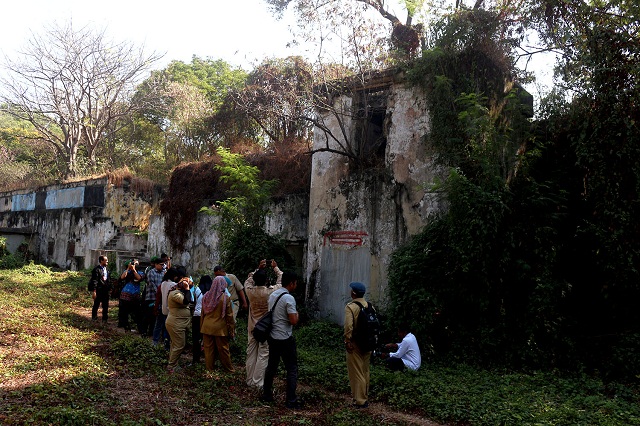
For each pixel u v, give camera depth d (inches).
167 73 1491.1
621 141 409.7
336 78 590.2
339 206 573.0
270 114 837.8
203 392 299.7
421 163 508.1
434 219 469.1
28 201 1376.7
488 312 428.5
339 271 561.0
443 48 500.1
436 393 315.3
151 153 1566.2
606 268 407.5
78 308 642.8
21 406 247.6
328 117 600.7
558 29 471.5
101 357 372.2
